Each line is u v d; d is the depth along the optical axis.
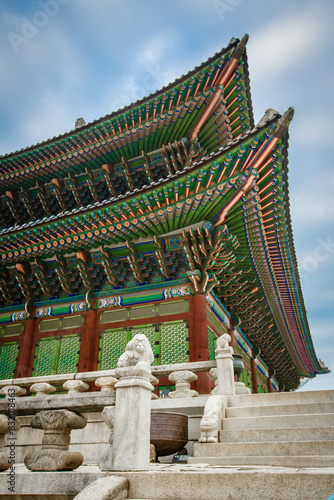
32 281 22.45
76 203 25.66
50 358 20.41
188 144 21.66
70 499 6.06
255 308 25.56
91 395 7.20
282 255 20.05
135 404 6.40
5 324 22.47
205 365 11.93
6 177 25.25
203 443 8.84
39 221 18.75
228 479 5.29
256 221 17.47
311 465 7.50
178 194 16.78
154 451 9.54
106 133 22.14
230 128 21.11
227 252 18.77
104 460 6.18
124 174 23.80
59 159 23.75
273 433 8.86
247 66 19.12
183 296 18.98
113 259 20.59
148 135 22.00
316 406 9.57
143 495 5.52
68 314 21.19
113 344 19.38
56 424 7.07
